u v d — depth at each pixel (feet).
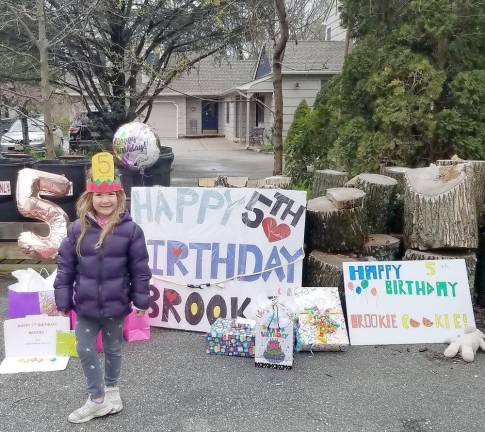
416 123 23.72
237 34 35.65
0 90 31.99
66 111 43.37
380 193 17.29
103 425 10.26
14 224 19.17
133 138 18.80
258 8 30.07
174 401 11.10
